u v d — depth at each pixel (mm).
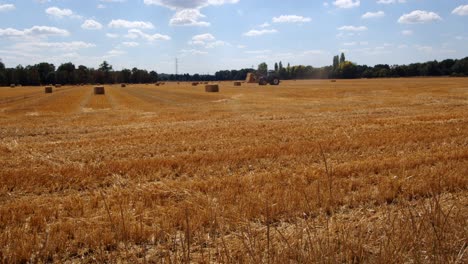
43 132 16609
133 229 5203
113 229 5105
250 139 13445
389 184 7008
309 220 5445
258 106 27922
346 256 4270
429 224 4617
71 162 10414
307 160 9680
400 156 9680
